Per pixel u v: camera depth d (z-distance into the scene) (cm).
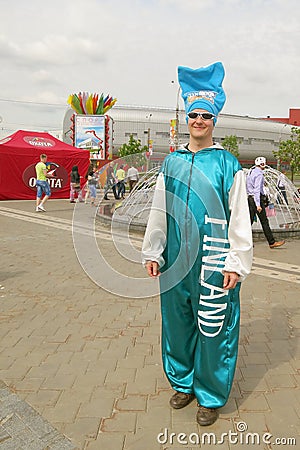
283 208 1251
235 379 307
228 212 238
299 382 304
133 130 6800
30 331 391
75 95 3756
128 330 395
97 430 248
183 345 261
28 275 587
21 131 1864
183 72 249
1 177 1714
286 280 564
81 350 352
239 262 230
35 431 246
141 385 298
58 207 1496
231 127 7750
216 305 239
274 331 395
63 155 1856
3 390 290
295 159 4291
